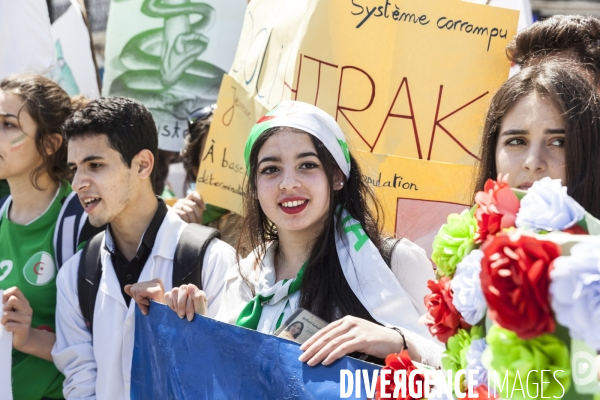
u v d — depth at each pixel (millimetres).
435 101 2652
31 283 2789
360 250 2055
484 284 1349
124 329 2455
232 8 3805
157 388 2221
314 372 1841
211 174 3141
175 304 2172
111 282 2516
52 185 2945
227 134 3094
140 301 2283
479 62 2668
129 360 2441
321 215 2098
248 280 2258
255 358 1955
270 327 2086
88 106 2605
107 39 3916
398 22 2639
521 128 1948
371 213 2223
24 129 2857
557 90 1902
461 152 2645
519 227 1415
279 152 2080
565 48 2457
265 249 2246
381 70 2635
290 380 1872
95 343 2488
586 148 1871
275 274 2207
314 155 2072
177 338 2154
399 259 2094
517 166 1958
